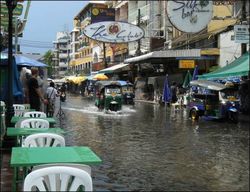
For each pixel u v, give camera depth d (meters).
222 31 32.56
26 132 7.23
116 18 67.88
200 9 21.05
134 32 35.69
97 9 59.19
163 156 11.48
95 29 35.34
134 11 56.50
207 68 34.84
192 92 25.50
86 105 36.28
